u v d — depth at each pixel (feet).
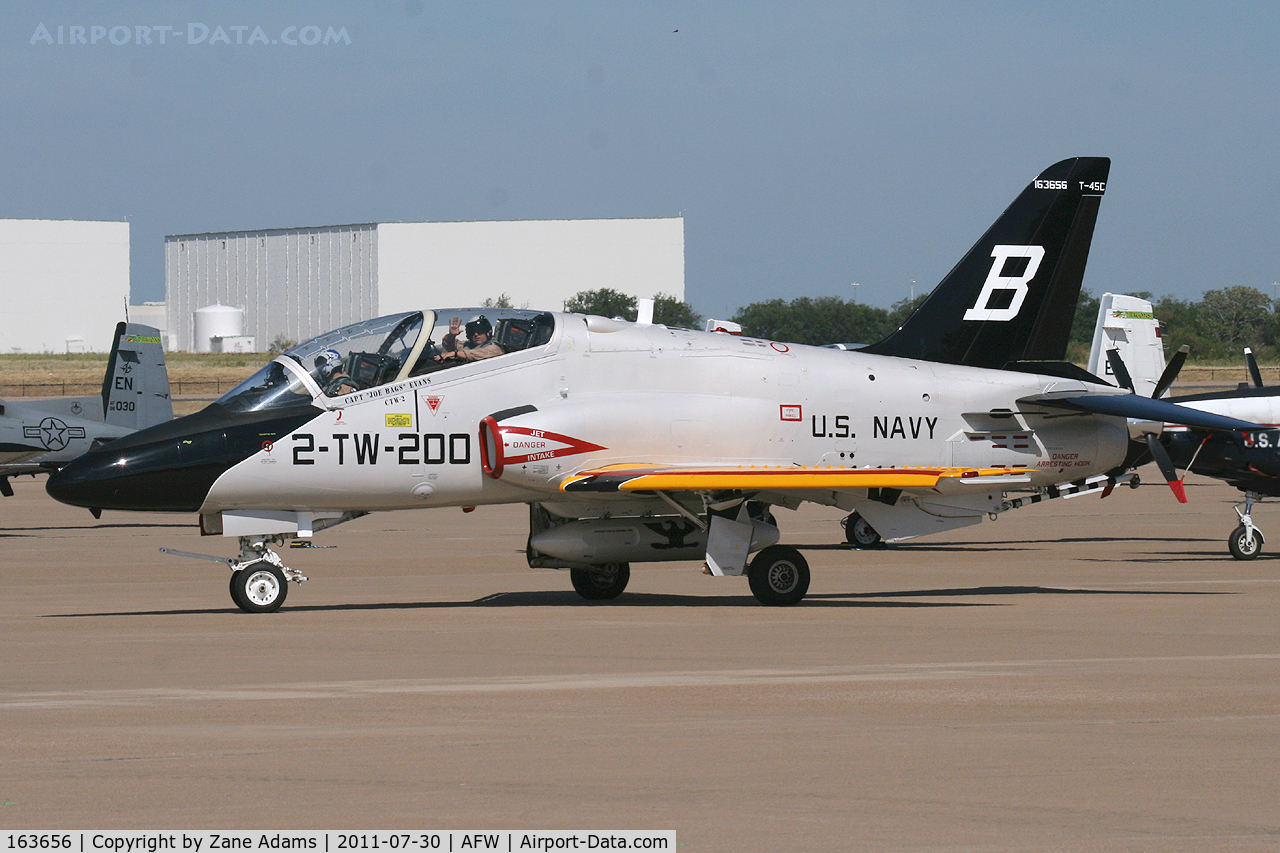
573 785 75.15
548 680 107.76
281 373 157.48
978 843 65.10
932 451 176.14
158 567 222.28
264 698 100.27
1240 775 77.41
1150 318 304.91
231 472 151.84
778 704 97.60
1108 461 184.34
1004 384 180.45
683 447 164.04
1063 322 188.96
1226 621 144.87
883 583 187.11
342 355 158.40
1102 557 228.22
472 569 211.82
